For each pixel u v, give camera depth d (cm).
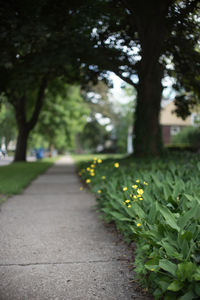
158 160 1034
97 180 724
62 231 473
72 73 1491
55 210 631
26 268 327
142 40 1002
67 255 367
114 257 361
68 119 3098
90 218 561
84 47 1011
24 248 391
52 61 988
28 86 1148
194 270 212
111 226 503
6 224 511
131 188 419
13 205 680
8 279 300
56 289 280
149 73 1209
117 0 930
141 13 857
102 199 563
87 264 339
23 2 903
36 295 269
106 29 1083
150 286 272
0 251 379
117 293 273
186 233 233
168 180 459
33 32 902
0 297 264
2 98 1198
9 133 1148
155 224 280
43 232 466
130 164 915
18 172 1408
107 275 311
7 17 899
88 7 952
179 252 241
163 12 827
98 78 1417
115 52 1116
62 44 1023
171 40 1013
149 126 1336
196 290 212
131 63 1184
